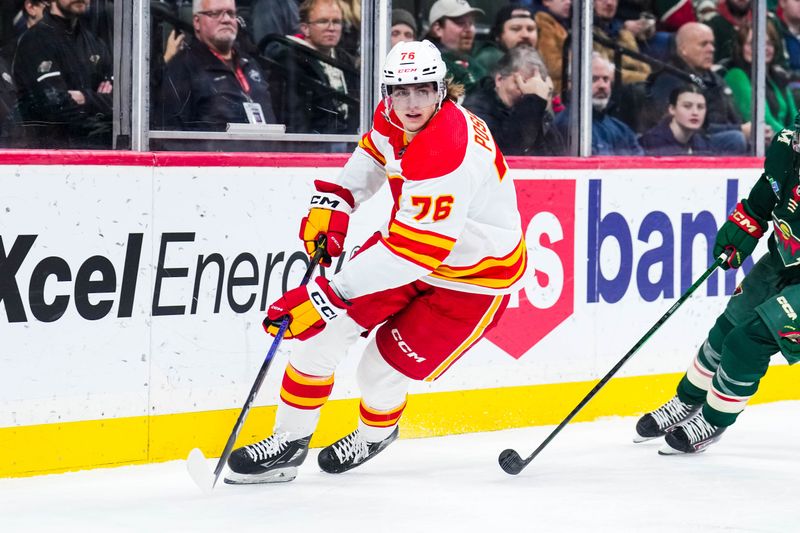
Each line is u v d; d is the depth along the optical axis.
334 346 10.17
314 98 12.51
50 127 11.06
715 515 9.57
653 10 14.53
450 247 9.42
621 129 14.51
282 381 10.93
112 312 10.91
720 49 15.05
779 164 11.30
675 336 14.62
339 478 10.75
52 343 10.61
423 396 12.77
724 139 15.29
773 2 15.65
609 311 14.07
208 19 11.77
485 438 12.84
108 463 11.00
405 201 9.41
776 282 11.80
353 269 9.54
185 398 11.38
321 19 12.41
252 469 10.30
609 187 13.97
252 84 12.11
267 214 11.74
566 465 11.48
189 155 11.20
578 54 14.09
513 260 10.12
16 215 10.35
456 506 9.74
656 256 14.40
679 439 11.86
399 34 12.92
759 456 11.98
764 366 11.47
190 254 11.30
